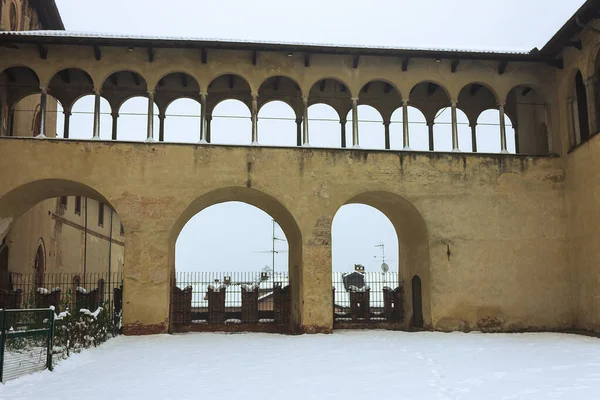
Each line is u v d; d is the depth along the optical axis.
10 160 21.14
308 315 21.69
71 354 15.05
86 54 22.39
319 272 21.95
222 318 24.28
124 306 20.88
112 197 21.44
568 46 23.14
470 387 10.87
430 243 22.70
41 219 27.16
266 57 23.34
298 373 12.70
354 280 32.12
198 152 22.09
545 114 25.00
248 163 22.25
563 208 23.52
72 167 21.42
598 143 21.08
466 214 23.05
